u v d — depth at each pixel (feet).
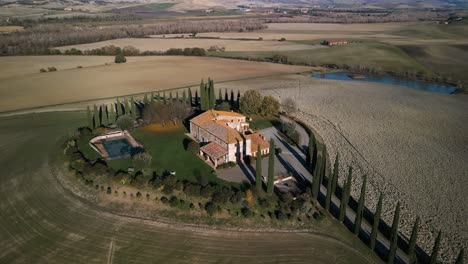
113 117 341.82
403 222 199.11
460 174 249.75
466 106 410.11
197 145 271.69
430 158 274.77
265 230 189.98
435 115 377.50
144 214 201.26
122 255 169.58
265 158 269.85
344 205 192.03
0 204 209.77
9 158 266.98
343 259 170.30
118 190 220.64
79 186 227.40
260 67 613.52
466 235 188.03
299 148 289.94
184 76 539.29
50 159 264.52
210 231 187.93
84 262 165.27
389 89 488.02
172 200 207.31
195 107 382.63
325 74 590.96
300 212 202.18
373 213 206.80
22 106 398.21
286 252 173.78
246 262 166.61
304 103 421.18
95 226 190.60
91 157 266.36
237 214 200.03
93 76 529.04
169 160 260.21
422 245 181.27
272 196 214.48
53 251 172.14
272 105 362.53
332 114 381.40
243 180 234.38
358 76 581.94
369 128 339.77
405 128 340.18
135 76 533.14
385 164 265.34
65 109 390.21
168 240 180.45
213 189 214.48
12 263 164.66
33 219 196.13
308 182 235.20
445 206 212.84
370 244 175.83
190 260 167.22
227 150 254.27
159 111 329.93
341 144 301.84
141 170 241.14
